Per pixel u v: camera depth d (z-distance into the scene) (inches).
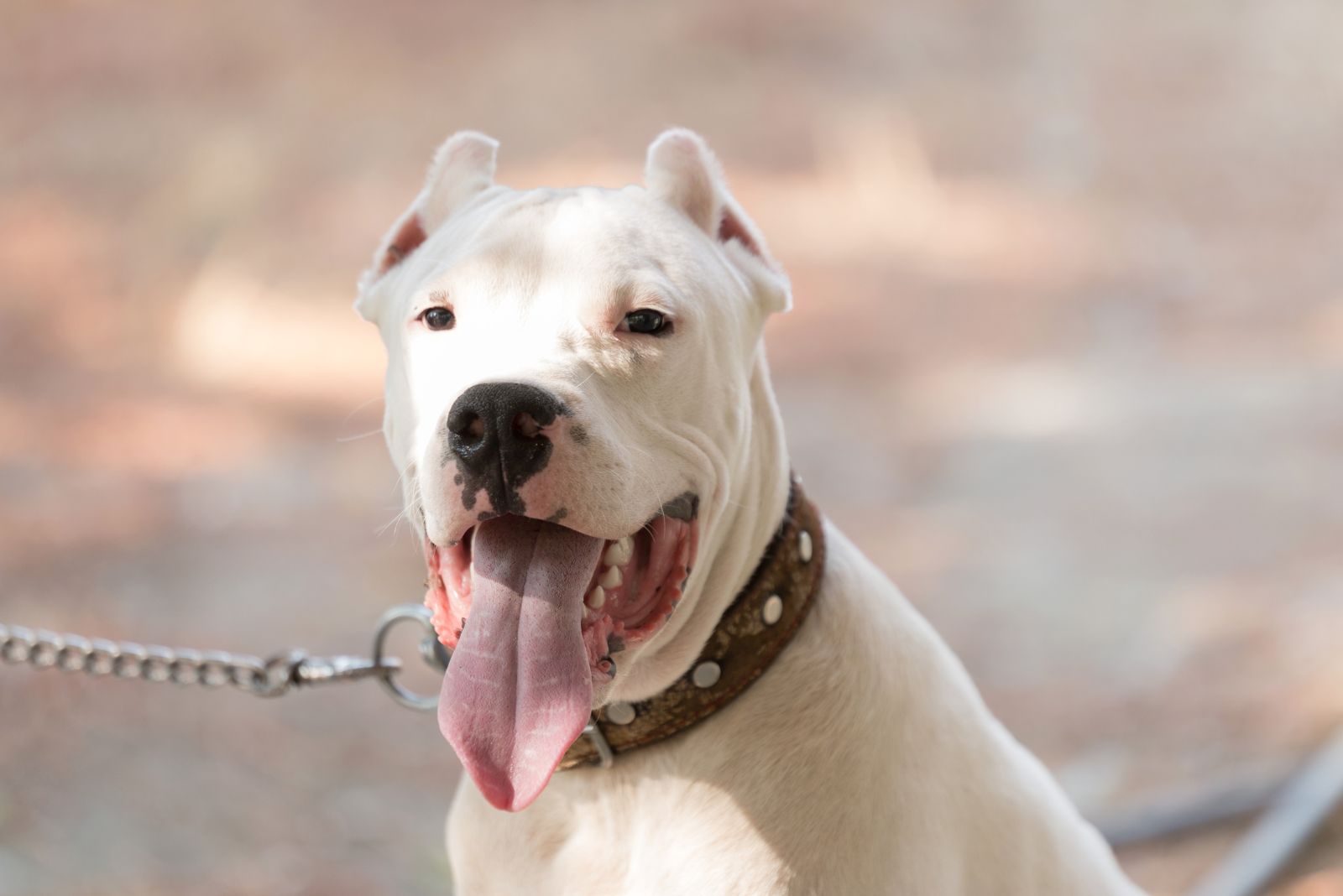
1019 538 446.6
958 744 138.1
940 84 1104.2
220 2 1019.3
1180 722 314.3
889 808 128.8
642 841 131.6
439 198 143.3
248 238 730.2
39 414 541.3
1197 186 954.1
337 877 256.8
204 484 486.0
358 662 159.2
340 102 931.3
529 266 127.4
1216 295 761.0
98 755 293.1
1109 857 158.9
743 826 128.4
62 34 935.7
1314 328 696.4
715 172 138.1
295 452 522.6
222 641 363.3
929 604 398.3
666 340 126.7
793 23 1146.7
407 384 131.6
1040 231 866.1
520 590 122.6
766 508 135.0
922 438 554.3
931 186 929.5
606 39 1090.7
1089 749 310.0
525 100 991.6
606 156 938.1
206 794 281.7
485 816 139.3
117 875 253.1
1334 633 346.0
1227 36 1190.3
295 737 308.8
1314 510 452.4
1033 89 1104.2
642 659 130.3
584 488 118.9
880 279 774.5
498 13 1086.4
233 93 918.4
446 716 119.6
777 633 131.8
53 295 649.6
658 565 126.7
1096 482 494.9
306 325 649.0
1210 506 464.4
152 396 570.3
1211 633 361.1
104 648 160.1
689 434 128.0
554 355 123.2
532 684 119.8
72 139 820.6
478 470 118.6
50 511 450.0
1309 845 258.5
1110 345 678.5
